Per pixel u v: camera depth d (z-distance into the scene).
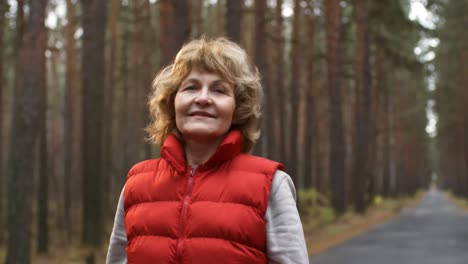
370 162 38.53
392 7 26.17
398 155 61.91
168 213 1.87
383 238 19.12
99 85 16.42
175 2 11.02
